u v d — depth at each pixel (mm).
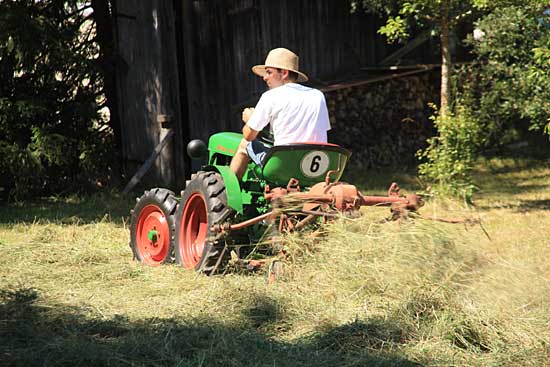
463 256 6211
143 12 13609
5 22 12453
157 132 13633
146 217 8617
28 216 11375
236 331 5652
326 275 6293
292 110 7227
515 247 8648
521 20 11000
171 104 13812
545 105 10844
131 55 13977
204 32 14469
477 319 5586
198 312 6168
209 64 14555
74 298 6738
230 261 7691
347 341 5410
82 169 13789
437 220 6652
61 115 13453
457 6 11422
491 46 11508
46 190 13617
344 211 6617
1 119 12633
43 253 8492
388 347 5309
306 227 6766
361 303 5984
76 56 13055
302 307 6004
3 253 8492
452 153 11383
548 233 9453
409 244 6191
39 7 13453
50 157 12633
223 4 14477
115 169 13992
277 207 6656
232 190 7328
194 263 7852
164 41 13531
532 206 11562
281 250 6625
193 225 8086
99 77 14211
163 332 5645
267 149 7414
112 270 7793
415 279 6004
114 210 11938
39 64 13195
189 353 5281
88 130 13719
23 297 6547
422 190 13273
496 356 5191
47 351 5289
